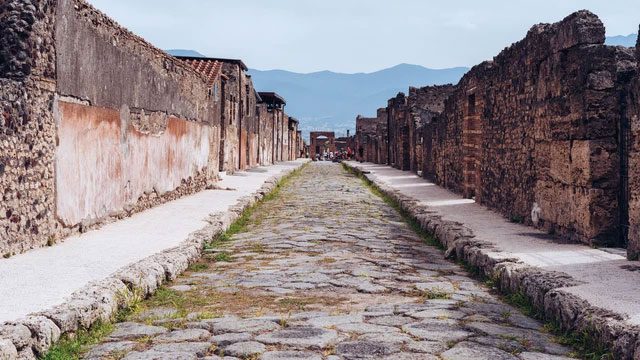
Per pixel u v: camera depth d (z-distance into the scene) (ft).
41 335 14.61
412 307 20.13
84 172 32.09
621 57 28.63
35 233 26.53
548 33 32.60
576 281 19.75
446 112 66.74
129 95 39.78
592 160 27.78
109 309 18.11
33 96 26.30
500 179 41.96
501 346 16.02
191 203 48.91
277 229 39.37
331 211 50.34
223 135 84.99
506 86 40.52
